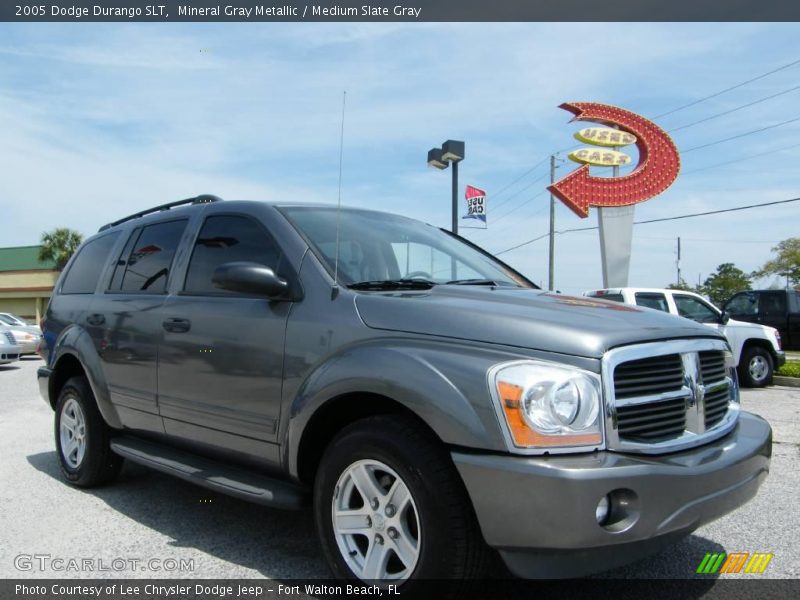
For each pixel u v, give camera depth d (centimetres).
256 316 330
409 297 295
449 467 247
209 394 350
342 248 343
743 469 273
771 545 355
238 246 368
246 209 377
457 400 241
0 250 4678
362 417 302
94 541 362
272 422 314
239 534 373
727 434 293
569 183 2058
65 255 4359
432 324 272
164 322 386
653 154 2098
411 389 253
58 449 490
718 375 304
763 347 1136
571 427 236
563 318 269
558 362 245
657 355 262
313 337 302
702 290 8025
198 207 417
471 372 244
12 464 549
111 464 462
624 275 2091
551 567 232
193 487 474
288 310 319
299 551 347
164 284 407
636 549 242
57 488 473
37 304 4409
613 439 242
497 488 231
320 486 288
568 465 228
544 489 225
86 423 459
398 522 261
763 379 1132
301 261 329
